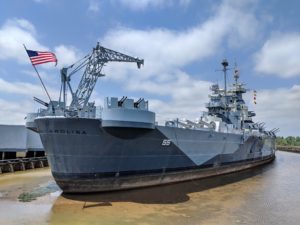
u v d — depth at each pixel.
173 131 21.89
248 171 36.16
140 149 20.22
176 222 14.40
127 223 14.02
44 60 19.27
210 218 15.24
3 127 35.03
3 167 30.75
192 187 23.47
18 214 15.04
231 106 41.84
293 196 20.91
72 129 17.78
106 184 19.38
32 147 37.38
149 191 21.00
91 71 23.22
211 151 27.70
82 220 14.27
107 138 18.41
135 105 20.08
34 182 24.69
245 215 15.96
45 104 21.88
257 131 43.34
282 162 51.69
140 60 23.81
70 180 18.70
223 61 37.94
